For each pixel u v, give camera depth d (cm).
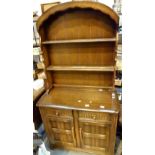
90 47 168
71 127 175
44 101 172
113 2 220
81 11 152
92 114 158
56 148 201
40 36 162
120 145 194
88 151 188
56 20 162
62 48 175
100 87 185
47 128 186
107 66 171
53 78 196
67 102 167
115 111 149
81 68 171
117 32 144
